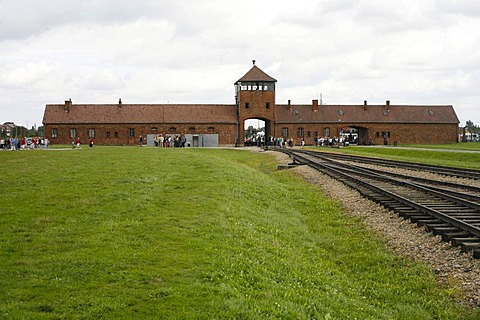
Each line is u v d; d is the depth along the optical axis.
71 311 7.36
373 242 14.36
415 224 15.03
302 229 16.36
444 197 18.69
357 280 11.70
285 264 11.12
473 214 15.45
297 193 24.78
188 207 15.14
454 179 27.48
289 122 99.69
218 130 95.81
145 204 15.28
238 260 10.20
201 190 18.86
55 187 18.38
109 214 13.72
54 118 94.69
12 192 17.11
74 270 8.99
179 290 8.17
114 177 21.62
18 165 27.27
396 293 10.73
